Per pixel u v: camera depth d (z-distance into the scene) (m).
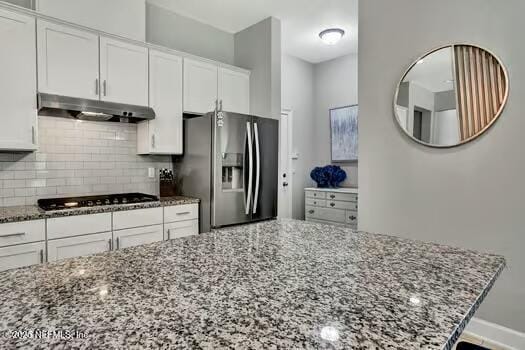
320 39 4.23
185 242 1.24
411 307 0.68
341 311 0.66
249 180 3.09
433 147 2.18
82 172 2.81
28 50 2.25
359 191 2.59
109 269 0.91
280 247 1.17
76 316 0.63
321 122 5.16
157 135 2.97
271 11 3.47
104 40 2.62
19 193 2.49
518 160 1.85
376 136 2.48
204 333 0.57
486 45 1.96
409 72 2.28
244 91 3.76
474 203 2.02
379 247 1.17
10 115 2.17
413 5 2.26
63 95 2.40
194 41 3.68
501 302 1.94
